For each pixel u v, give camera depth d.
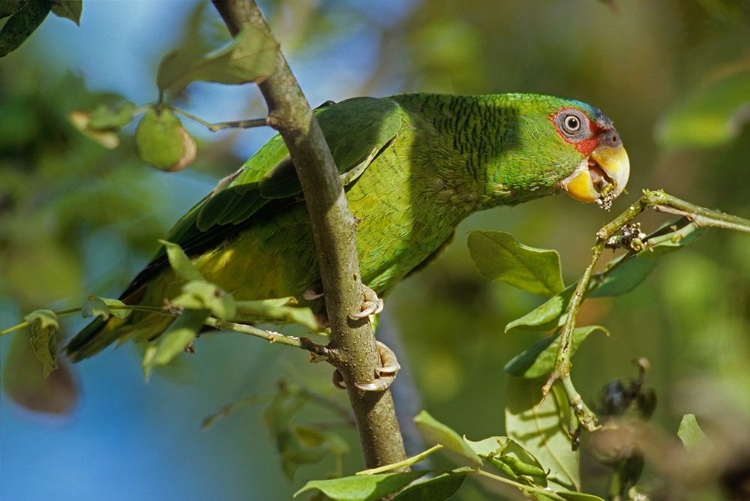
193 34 8.95
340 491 4.84
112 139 4.70
